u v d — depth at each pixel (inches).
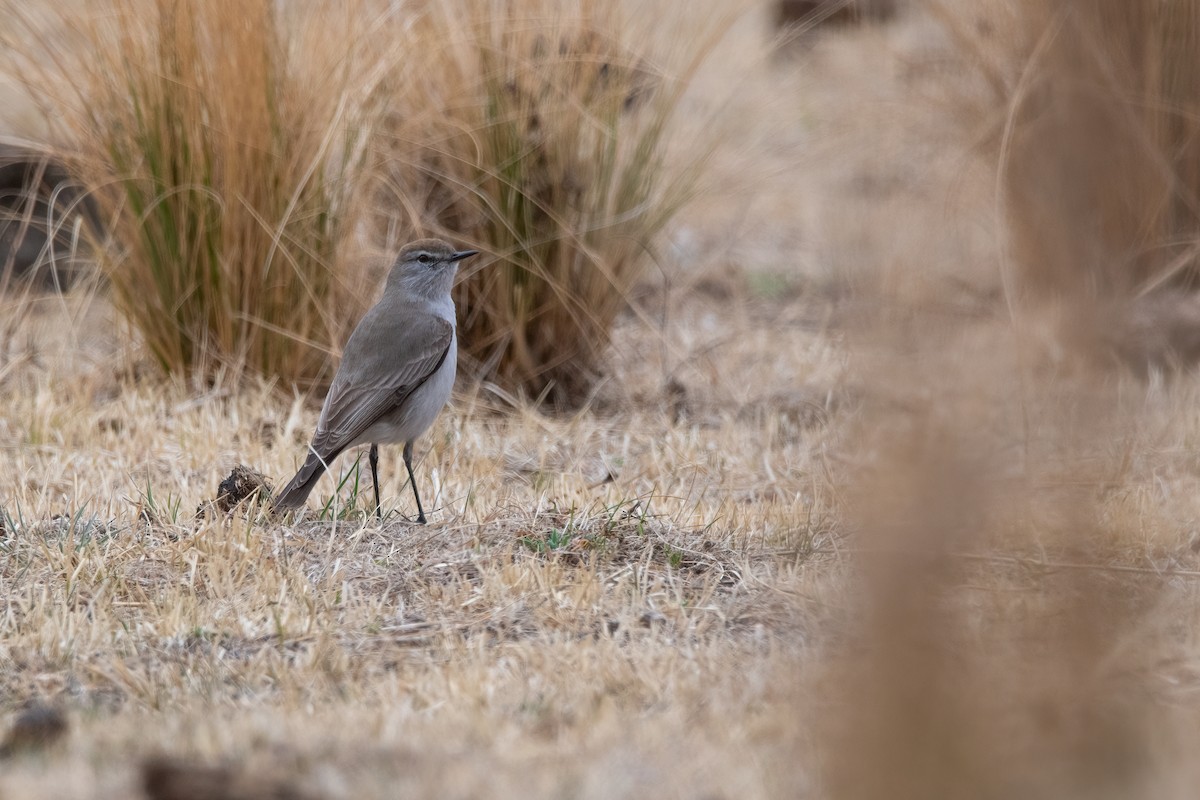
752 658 322.3
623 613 348.8
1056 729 261.7
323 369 560.4
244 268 550.9
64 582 365.1
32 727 278.2
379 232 598.9
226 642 336.2
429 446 518.3
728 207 827.4
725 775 258.1
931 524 255.1
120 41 539.8
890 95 589.9
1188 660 315.9
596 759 265.7
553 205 569.9
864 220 304.7
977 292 487.5
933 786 241.9
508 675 312.3
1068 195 373.4
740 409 569.3
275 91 543.5
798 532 405.1
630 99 589.0
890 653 247.8
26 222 618.2
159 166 545.6
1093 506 341.7
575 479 475.5
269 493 421.4
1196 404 519.5
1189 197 595.8
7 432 511.5
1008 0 577.9
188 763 254.8
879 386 269.7
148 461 483.8
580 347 586.2
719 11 606.2
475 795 248.1
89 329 639.8
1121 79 567.2
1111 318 367.2
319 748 268.2
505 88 562.6
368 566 378.3
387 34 556.4
